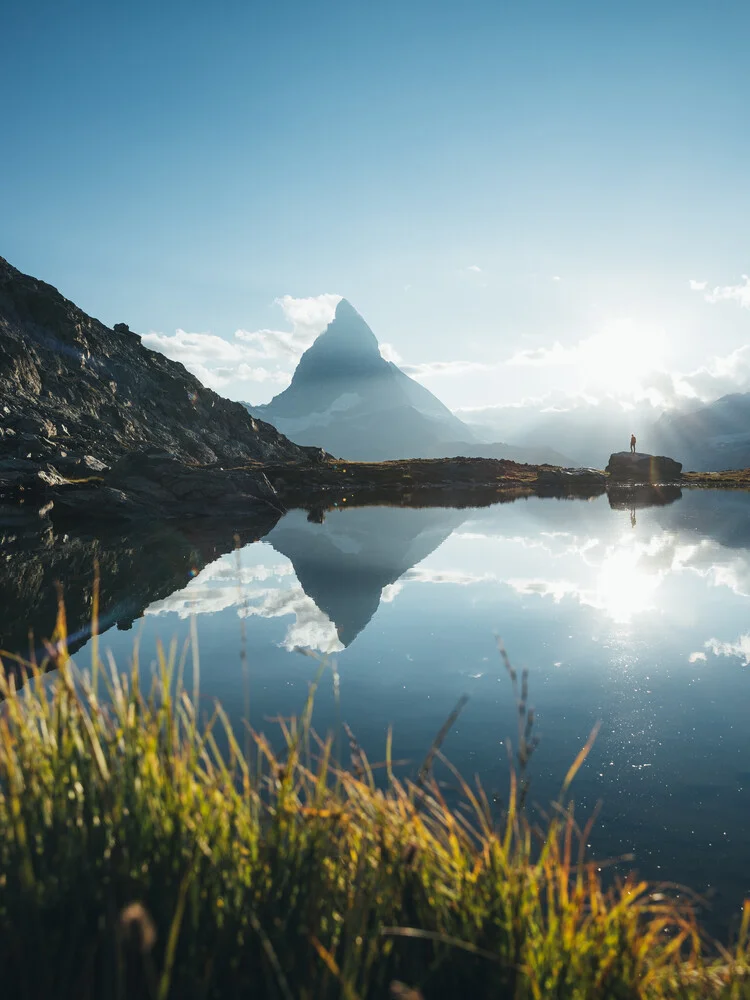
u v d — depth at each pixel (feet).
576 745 20.26
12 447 186.29
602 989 7.78
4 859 7.38
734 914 12.31
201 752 9.85
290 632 34.40
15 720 8.44
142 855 7.75
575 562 58.65
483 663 28.96
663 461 269.03
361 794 9.76
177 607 40.29
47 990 6.51
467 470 262.88
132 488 119.65
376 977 7.47
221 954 7.20
